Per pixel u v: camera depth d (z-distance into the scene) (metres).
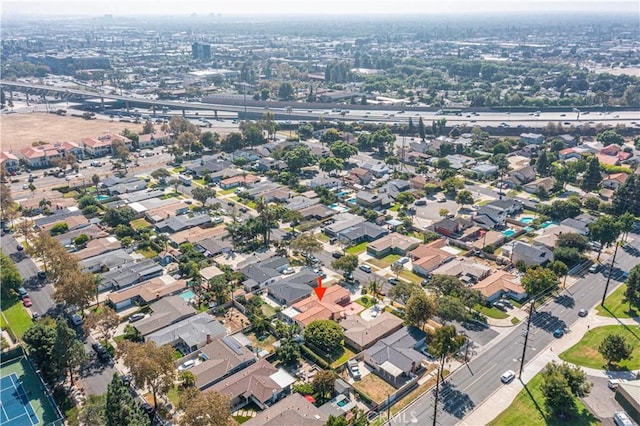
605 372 149.75
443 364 154.62
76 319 174.88
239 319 179.38
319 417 128.88
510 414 135.38
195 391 127.31
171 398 141.38
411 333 165.75
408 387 145.62
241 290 195.12
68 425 132.00
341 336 162.75
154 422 132.62
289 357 155.00
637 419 129.75
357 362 157.12
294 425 124.81
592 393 141.75
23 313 181.12
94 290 175.62
